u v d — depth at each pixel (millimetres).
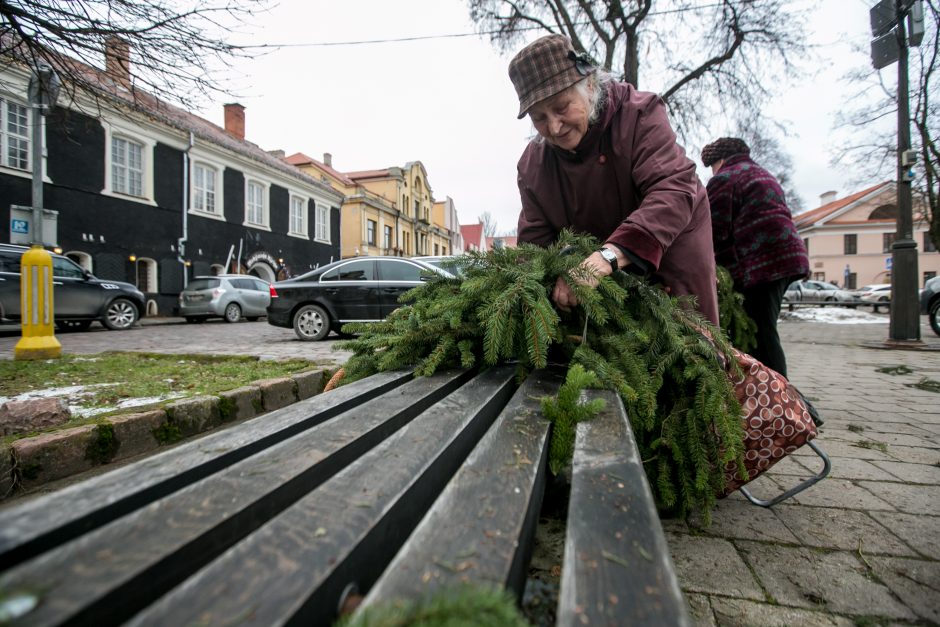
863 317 18047
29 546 461
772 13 11750
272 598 408
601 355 1534
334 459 747
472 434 966
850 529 1668
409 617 389
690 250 2039
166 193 17984
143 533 487
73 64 4941
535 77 1702
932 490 2023
